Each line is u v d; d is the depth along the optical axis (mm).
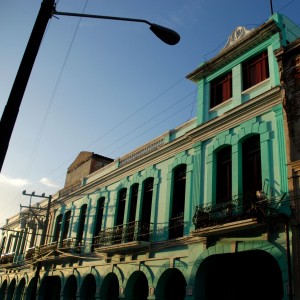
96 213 22328
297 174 11094
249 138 13656
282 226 11016
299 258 10195
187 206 15086
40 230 30281
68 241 23219
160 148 17703
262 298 11891
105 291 18781
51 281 26328
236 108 14000
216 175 14516
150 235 16484
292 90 12047
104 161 27656
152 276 15500
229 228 11914
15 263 31453
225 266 13508
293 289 10047
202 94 16625
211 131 15164
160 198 16953
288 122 11797
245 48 14922
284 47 12508
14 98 6320
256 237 11695
